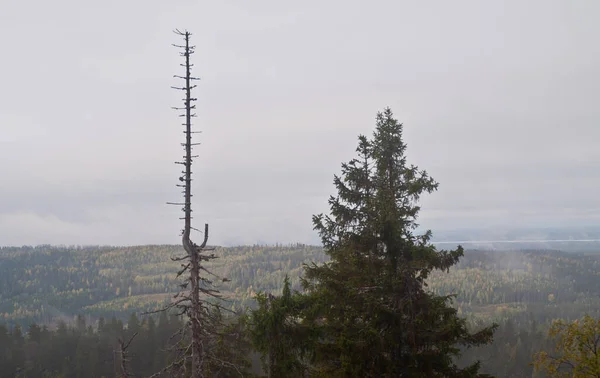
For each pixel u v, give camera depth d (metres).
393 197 18.08
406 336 16.08
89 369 81.88
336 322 17.39
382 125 20.61
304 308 17.88
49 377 81.62
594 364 17.25
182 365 15.20
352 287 16.86
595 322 17.84
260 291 18.31
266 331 17.33
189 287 14.85
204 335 15.21
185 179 14.38
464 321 16.02
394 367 15.60
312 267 21.09
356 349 15.40
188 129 14.39
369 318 16.41
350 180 20.95
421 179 18.59
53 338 92.00
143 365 76.75
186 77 14.43
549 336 19.16
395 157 20.55
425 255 15.84
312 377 17.59
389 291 16.38
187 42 14.54
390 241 16.52
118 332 92.38
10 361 82.12
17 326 95.50
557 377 18.59
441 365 16.02
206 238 14.55
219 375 20.88
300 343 17.48
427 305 15.56
